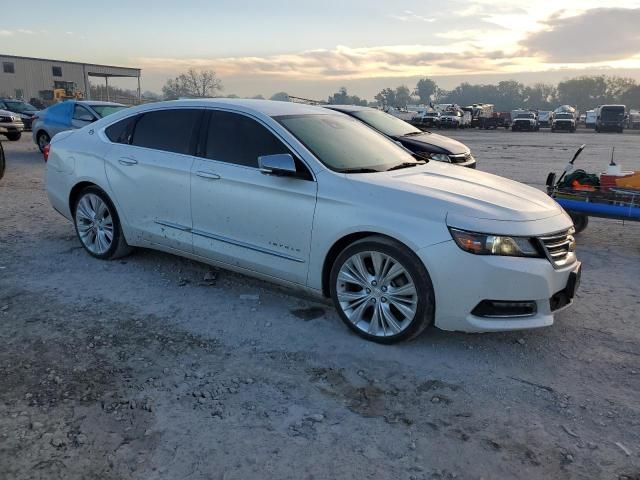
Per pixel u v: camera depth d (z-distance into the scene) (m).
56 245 6.27
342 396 3.38
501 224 3.70
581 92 169.75
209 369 3.65
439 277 3.67
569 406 3.33
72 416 3.09
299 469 2.72
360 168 4.40
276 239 4.37
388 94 192.88
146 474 2.66
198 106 5.01
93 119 13.55
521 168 16.03
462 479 2.69
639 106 153.38
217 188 4.64
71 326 4.21
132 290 4.97
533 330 4.36
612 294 5.21
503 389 3.51
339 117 5.25
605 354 4.00
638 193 6.55
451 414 3.22
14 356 3.74
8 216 7.66
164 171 4.99
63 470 2.66
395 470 2.74
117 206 5.41
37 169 12.58
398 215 3.80
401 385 3.52
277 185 4.30
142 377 3.53
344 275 4.08
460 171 4.87
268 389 3.43
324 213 4.07
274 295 4.91
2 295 4.77
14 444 2.84
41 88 68.94
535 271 3.69
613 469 2.78
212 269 5.52
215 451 2.84
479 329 3.72
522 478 2.71
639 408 3.32
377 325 4.01
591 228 7.95
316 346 4.00
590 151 23.39
